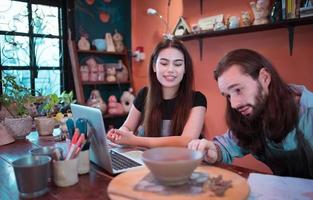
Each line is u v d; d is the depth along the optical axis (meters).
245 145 1.07
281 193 0.71
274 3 2.10
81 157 0.88
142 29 3.43
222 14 2.54
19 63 2.74
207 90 2.76
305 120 0.94
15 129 1.36
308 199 0.67
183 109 1.48
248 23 2.28
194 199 0.59
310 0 1.88
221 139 1.11
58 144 1.27
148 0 3.31
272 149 1.02
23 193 0.73
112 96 3.25
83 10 3.12
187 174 0.64
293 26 2.09
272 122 0.94
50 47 2.94
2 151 1.19
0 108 1.48
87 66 3.11
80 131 0.89
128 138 1.24
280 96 0.94
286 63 2.17
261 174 0.86
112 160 0.99
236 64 0.90
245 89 0.90
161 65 1.46
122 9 3.49
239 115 1.03
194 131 1.40
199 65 2.81
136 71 3.52
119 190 0.65
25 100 1.51
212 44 2.68
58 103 1.58
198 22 2.71
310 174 0.98
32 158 0.77
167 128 1.49
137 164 0.95
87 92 3.21
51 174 0.80
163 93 1.55
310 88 2.05
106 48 3.21
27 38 2.78
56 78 3.00
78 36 3.09
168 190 0.64
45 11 2.89
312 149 0.96
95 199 0.71
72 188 0.78
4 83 1.61
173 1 3.01
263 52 2.31
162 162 0.62
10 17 2.66
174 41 1.51
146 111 1.56
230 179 0.70
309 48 2.03
